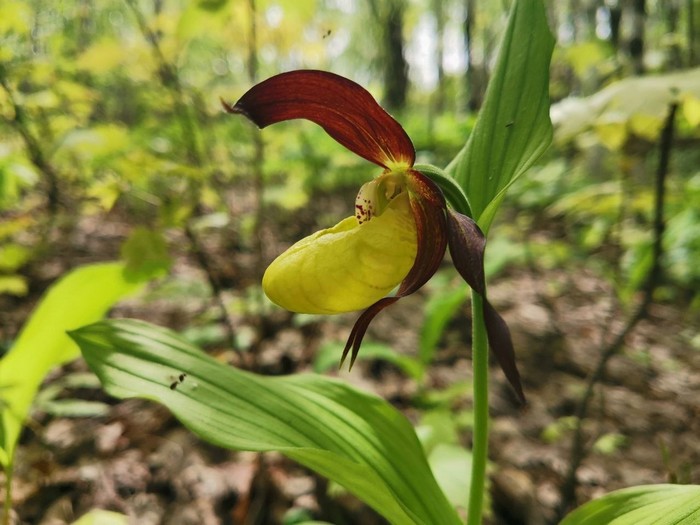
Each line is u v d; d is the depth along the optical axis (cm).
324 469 11
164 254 18
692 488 11
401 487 13
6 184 31
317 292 12
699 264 41
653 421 26
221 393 12
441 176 12
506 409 28
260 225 34
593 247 50
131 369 12
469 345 35
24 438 25
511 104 12
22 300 38
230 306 34
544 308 41
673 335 36
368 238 12
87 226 53
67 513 20
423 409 26
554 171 65
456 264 11
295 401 13
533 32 12
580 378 31
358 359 32
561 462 23
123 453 24
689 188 40
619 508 12
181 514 21
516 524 20
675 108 21
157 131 45
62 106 31
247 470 23
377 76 142
